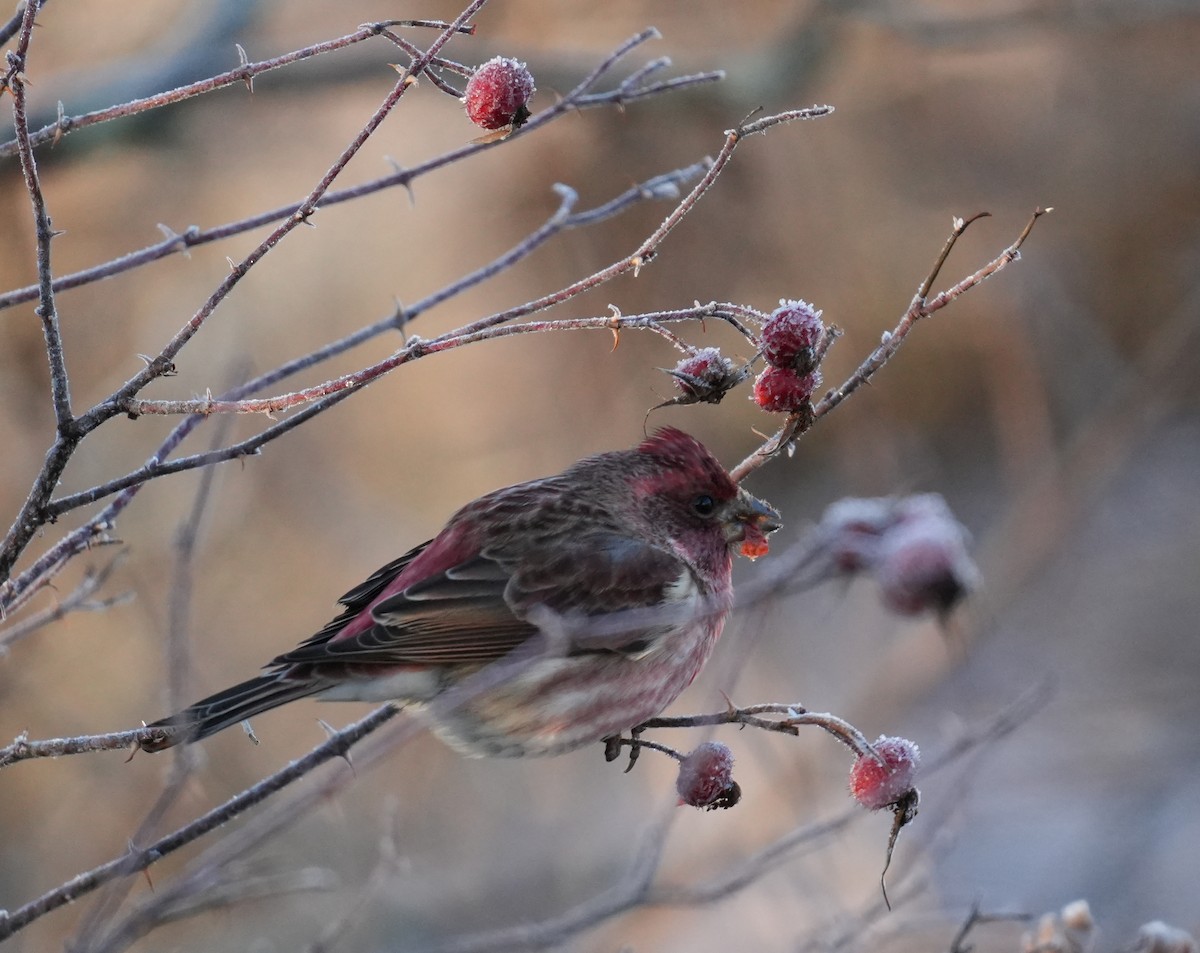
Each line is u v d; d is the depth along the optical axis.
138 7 14.47
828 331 5.53
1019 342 18.23
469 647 6.55
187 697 5.91
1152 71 19.45
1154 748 15.66
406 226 16.67
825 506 17.73
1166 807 15.20
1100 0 15.20
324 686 6.29
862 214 18.19
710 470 7.04
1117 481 19.50
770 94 14.91
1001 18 15.14
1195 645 16.81
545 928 7.66
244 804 5.90
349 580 14.91
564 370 17.30
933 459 18.42
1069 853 14.87
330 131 16.31
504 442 16.94
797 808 11.95
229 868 6.95
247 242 15.28
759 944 11.55
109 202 14.50
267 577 14.55
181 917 6.43
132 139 12.09
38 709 11.91
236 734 12.66
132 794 11.87
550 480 7.12
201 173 14.85
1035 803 15.30
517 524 6.83
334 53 13.09
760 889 12.02
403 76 4.80
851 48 17.11
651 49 15.48
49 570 5.48
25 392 12.64
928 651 14.37
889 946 11.38
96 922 4.95
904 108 18.56
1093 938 6.23
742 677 15.59
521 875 12.80
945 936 11.79
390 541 15.44
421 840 12.91
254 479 14.99
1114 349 18.81
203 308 4.86
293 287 15.75
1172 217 19.27
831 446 18.42
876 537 8.12
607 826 13.45
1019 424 17.67
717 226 17.34
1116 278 19.38
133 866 5.07
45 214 4.70
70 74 12.65
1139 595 17.70
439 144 16.78
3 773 11.92
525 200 16.97
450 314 16.84
